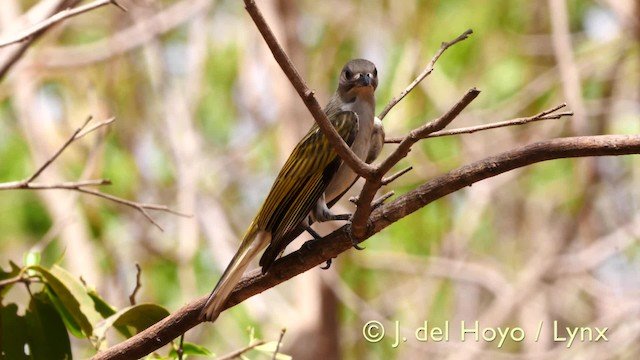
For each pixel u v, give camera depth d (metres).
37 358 7.23
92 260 14.62
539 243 17.73
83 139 14.98
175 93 16.30
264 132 16.80
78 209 14.80
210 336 15.75
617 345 15.17
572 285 16.94
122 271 15.66
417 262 16.81
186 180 15.24
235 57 17.75
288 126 16.38
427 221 17.00
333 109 7.59
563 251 16.94
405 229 16.94
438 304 17.27
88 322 6.91
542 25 17.55
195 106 16.25
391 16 17.20
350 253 16.36
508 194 18.30
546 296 16.66
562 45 15.82
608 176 17.42
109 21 17.56
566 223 17.16
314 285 15.79
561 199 17.75
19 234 15.71
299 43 16.88
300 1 18.20
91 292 7.32
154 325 6.52
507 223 18.22
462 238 17.09
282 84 16.52
